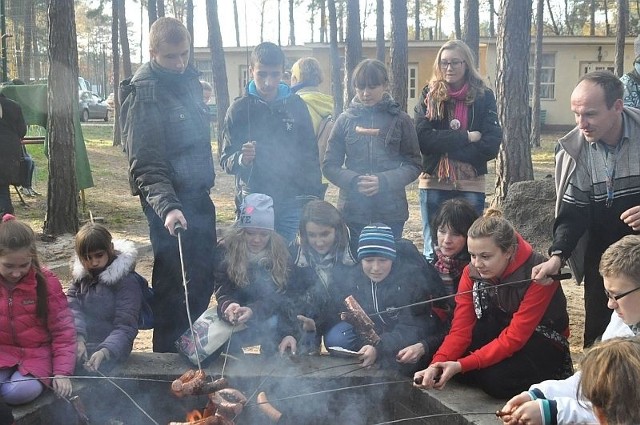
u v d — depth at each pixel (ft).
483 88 14.65
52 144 27.09
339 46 84.94
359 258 11.55
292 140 13.89
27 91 31.94
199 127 12.68
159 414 11.34
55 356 10.66
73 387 10.61
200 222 12.91
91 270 11.76
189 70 12.73
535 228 24.81
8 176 22.03
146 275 22.26
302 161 14.01
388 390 11.05
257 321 11.76
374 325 11.26
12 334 10.53
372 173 13.74
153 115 12.03
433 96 14.61
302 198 14.08
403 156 13.87
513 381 9.96
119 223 31.07
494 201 28.99
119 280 11.80
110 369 11.30
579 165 10.96
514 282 9.79
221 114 53.78
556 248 10.59
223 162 14.07
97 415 11.12
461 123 14.55
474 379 10.50
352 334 11.91
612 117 10.23
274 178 13.82
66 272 22.53
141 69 12.47
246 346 12.02
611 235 10.90
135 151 11.94
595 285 11.39
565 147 10.94
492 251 9.88
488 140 14.48
